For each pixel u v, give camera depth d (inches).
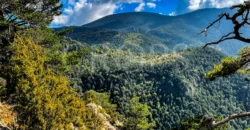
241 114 308.0
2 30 722.2
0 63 505.4
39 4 860.6
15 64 403.9
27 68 391.2
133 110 1947.6
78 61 811.4
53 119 362.0
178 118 6328.7
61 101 421.1
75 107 516.1
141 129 1908.2
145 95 6737.2
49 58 677.3
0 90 377.7
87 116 595.2
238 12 289.1
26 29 776.9
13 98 384.5
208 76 376.5
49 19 898.7
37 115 348.5
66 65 783.7
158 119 6008.9
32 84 366.3
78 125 482.0
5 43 694.5
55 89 416.5
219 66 372.2
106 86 6545.3
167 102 6855.3
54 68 724.7
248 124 5364.2
